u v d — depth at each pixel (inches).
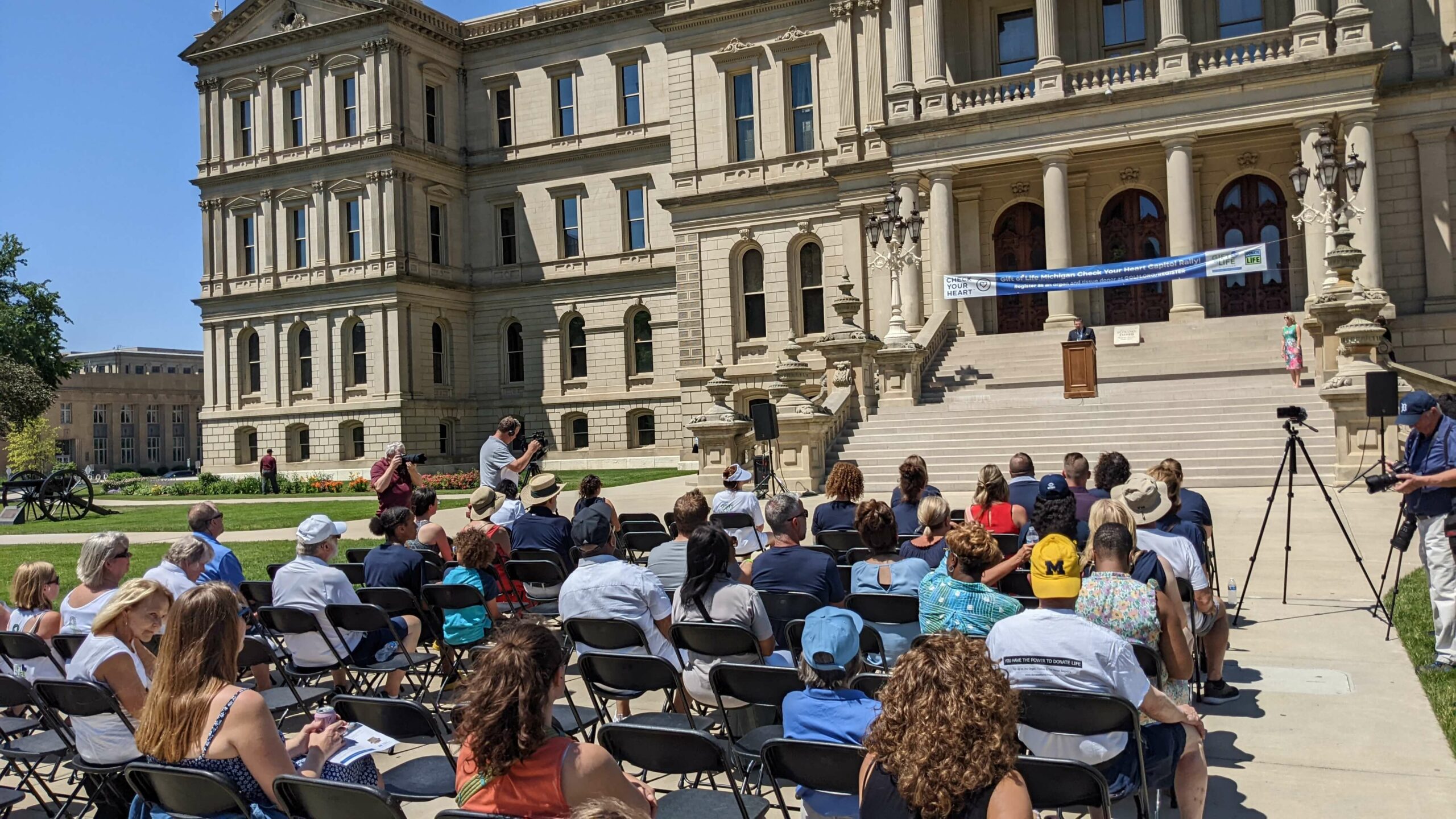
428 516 451.2
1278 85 1072.2
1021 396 1021.2
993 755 126.3
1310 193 1061.1
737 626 244.8
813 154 1438.2
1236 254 1082.1
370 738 185.5
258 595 378.9
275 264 1923.0
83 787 268.2
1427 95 1130.0
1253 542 550.6
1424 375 772.6
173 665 171.5
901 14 1299.2
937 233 1215.6
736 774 248.5
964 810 126.9
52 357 2471.7
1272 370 985.5
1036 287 1159.6
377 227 1806.1
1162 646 221.5
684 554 332.5
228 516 1062.4
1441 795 226.5
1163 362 1050.1
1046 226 1168.8
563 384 1876.2
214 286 1984.5
